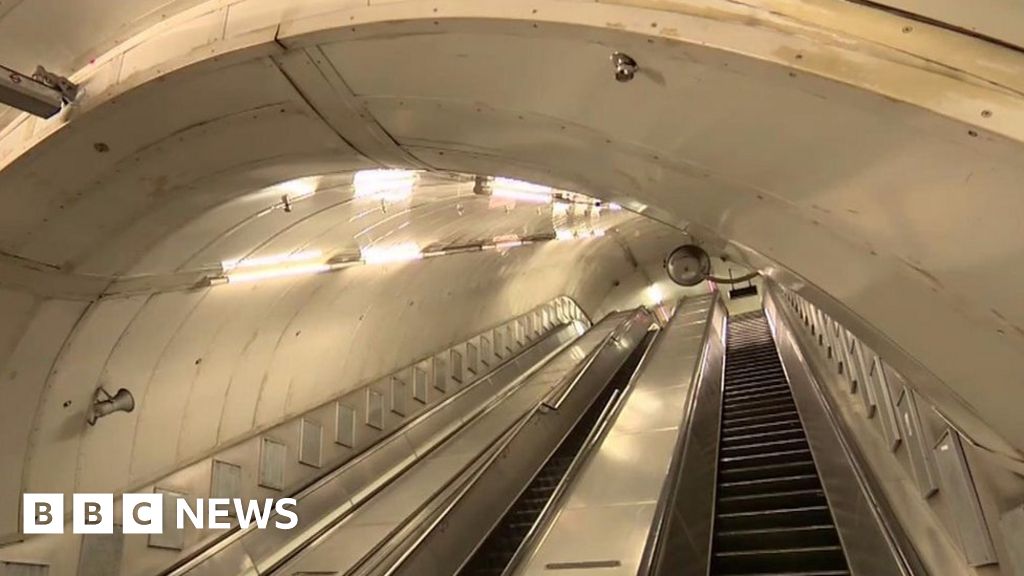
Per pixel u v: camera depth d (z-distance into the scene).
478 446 9.75
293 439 7.74
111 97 3.77
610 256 21.44
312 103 3.67
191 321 5.98
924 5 2.11
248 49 3.38
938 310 2.51
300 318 7.55
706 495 6.27
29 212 4.26
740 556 5.55
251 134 4.01
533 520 8.06
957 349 2.56
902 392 4.88
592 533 6.23
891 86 2.10
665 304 24.30
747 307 24.09
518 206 10.80
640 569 4.52
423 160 4.04
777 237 3.01
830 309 3.16
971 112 2.00
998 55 2.02
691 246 8.85
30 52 3.89
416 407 10.58
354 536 7.46
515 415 11.17
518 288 15.41
